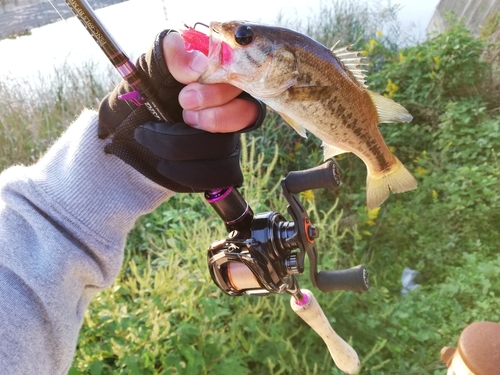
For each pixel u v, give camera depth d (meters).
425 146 1.26
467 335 0.39
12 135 1.15
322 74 0.33
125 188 0.31
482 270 0.93
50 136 1.16
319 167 0.31
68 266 0.29
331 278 0.32
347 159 1.19
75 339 0.30
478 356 0.38
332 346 0.38
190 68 0.27
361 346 0.80
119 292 0.69
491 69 1.35
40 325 0.28
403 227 1.05
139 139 0.28
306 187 0.31
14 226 0.29
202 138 0.27
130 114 0.29
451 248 1.01
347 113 0.35
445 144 1.21
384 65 1.42
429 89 1.30
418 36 1.75
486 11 1.68
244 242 0.31
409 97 1.32
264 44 0.30
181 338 0.65
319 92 0.33
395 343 0.83
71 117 1.21
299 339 0.78
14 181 0.30
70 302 0.29
